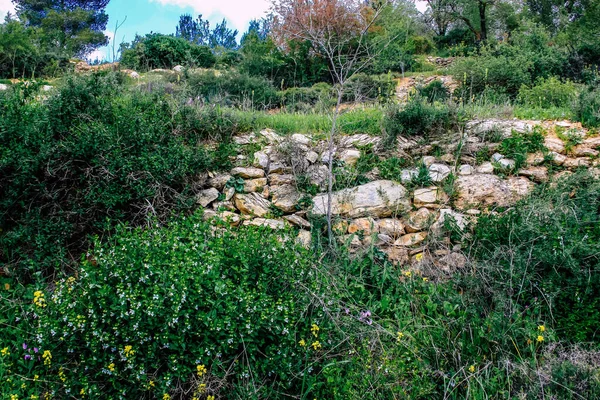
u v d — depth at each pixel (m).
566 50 11.85
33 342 3.30
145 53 13.95
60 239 4.20
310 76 13.20
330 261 4.20
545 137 5.46
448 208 4.82
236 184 5.03
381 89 9.55
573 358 3.23
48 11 25.89
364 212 4.80
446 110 5.71
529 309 3.63
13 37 12.16
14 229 4.27
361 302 3.77
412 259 4.52
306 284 3.38
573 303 3.53
